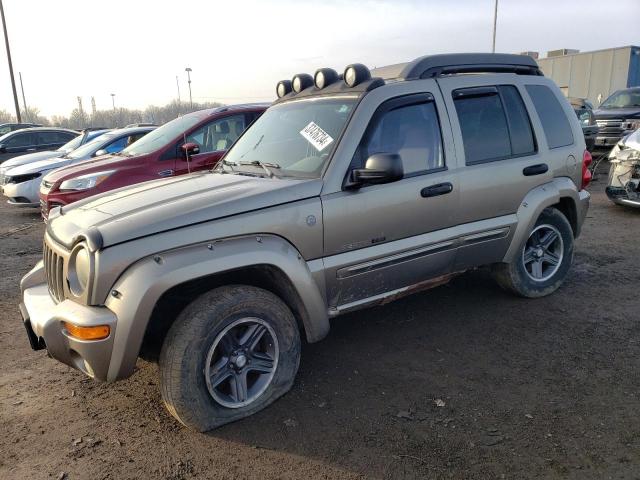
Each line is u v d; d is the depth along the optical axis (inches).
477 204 157.4
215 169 162.1
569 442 109.9
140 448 113.4
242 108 303.0
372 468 104.9
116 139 402.6
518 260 178.7
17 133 581.3
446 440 112.3
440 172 148.8
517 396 128.0
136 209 120.2
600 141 582.6
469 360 147.3
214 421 117.6
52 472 106.3
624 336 157.8
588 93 916.6
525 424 116.6
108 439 117.0
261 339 128.4
